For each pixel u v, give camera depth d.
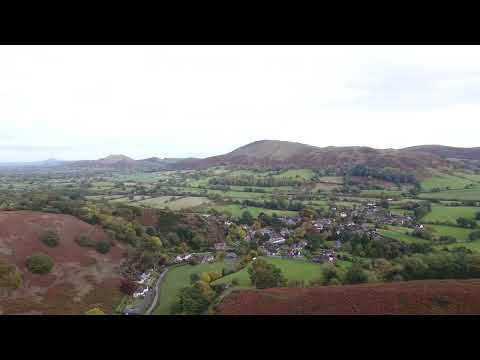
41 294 50.28
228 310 43.12
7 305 44.88
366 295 42.97
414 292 42.66
